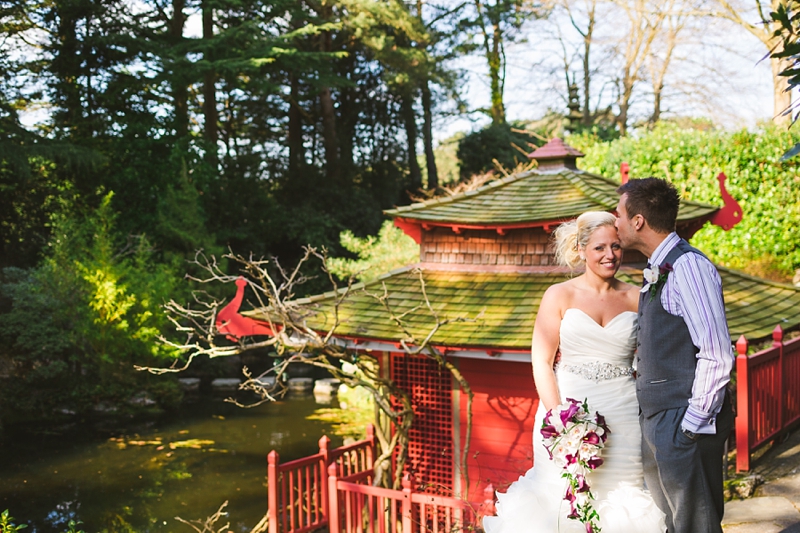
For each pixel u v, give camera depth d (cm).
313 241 2441
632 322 331
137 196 2212
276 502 758
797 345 752
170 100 2552
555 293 340
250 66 2156
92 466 1239
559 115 3059
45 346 1552
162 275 1680
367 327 812
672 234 316
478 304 816
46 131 2339
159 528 963
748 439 615
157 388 1650
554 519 331
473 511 600
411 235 949
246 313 850
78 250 1698
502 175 2642
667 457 302
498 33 3203
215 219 2370
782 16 310
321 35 2812
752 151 1349
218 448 1346
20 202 2122
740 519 513
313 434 1436
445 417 851
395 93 3098
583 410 315
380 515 685
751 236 1362
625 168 958
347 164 2889
